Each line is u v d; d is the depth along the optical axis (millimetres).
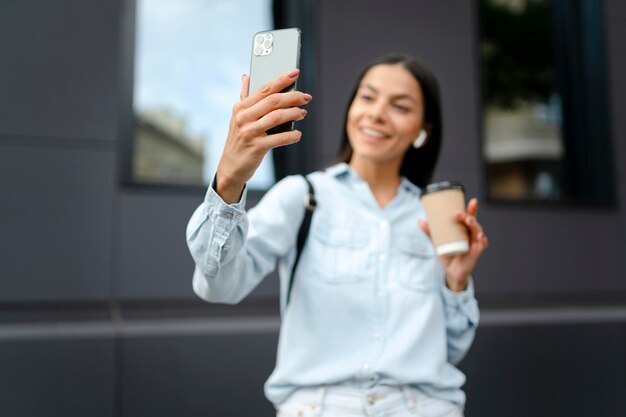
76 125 3139
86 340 2635
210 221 1080
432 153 1602
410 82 1448
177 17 3561
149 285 3168
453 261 1354
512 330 3164
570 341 3264
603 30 4266
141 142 3418
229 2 3672
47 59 3121
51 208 3051
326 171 1490
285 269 1382
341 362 1261
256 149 976
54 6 3156
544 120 4301
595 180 4273
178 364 2734
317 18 3600
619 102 4258
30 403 2549
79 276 3059
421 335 1304
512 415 3119
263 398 2822
